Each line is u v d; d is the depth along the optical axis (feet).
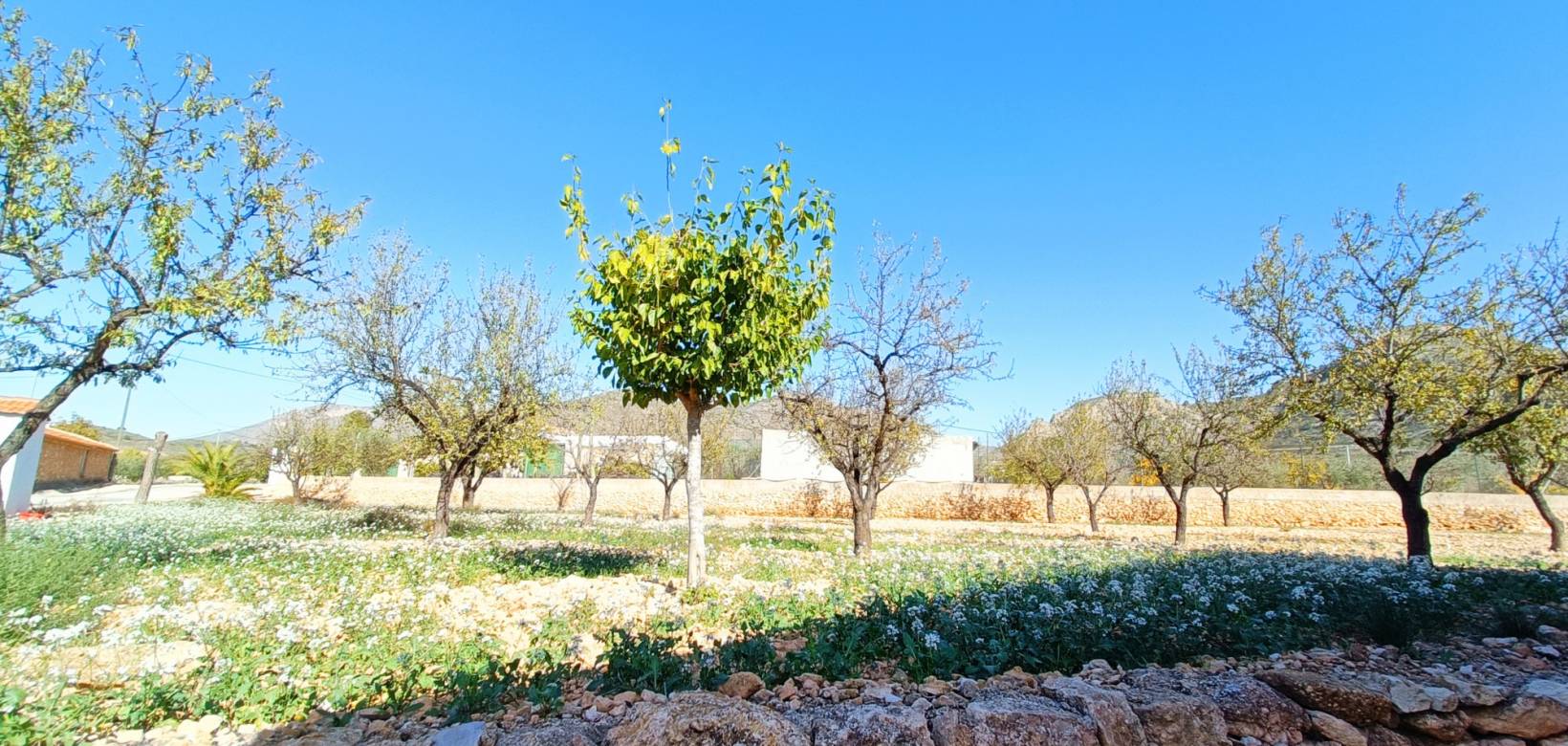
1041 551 45.21
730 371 24.75
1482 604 21.63
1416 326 33.19
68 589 25.64
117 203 31.99
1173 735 12.02
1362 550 55.62
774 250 25.26
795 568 35.14
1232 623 18.79
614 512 107.14
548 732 11.55
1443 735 12.71
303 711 13.61
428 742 11.73
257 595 26.43
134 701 12.80
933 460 119.65
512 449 50.16
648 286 23.75
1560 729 12.62
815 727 11.76
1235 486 84.94
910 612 18.98
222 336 34.45
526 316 51.31
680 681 14.42
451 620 21.54
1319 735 12.73
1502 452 53.26
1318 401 35.37
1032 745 11.17
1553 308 29.84
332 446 106.93
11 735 11.44
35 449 74.38
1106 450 85.40
